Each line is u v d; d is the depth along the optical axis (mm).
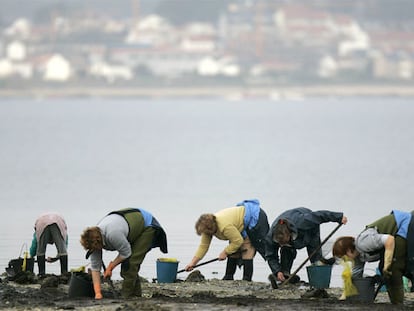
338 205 92938
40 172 135875
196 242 67750
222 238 48219
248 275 49656
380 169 138750
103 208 91875
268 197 100938
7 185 115500
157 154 176750
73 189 111000
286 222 46656
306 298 42312
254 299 41219
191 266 48250
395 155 168875
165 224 78688
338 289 46469
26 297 41688
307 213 47344
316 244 47656
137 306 38844
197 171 137500
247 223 48719
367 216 83625
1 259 61156
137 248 41125
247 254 49531
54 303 40094
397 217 39719
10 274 49656
